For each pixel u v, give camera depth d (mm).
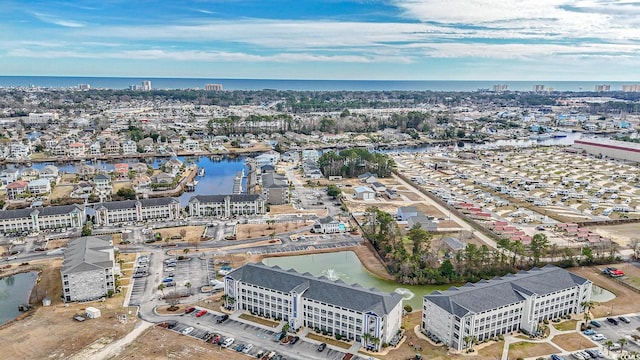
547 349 175875
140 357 168125
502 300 184750
